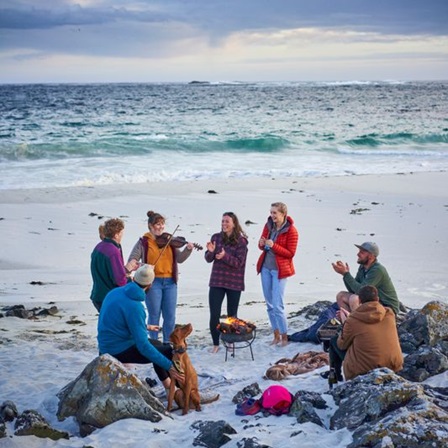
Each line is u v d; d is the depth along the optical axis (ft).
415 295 46.85
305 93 584.40
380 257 59.36
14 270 56.18
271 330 36.45
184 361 23.71
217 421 20.85
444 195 90.84
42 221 73.46
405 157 139.95
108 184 97.86
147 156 132.98
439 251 61.82
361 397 21.09
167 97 499.51
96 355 32.35
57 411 23.44
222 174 109.29
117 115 270.46
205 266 58.08
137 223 72.95
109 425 21.75
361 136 174.40
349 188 95.25
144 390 22.79
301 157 137.39
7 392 26.50
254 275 54.90
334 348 25.53
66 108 326.65
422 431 18.47
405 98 467.52
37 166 116.06
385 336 24.11
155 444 20.04
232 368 29.45
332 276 53.88
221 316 40.63
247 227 71.00
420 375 25.22
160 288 30.19
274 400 22.66
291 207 81.25
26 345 34.27
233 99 458.09
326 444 19.40
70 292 49.60
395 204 83.97
